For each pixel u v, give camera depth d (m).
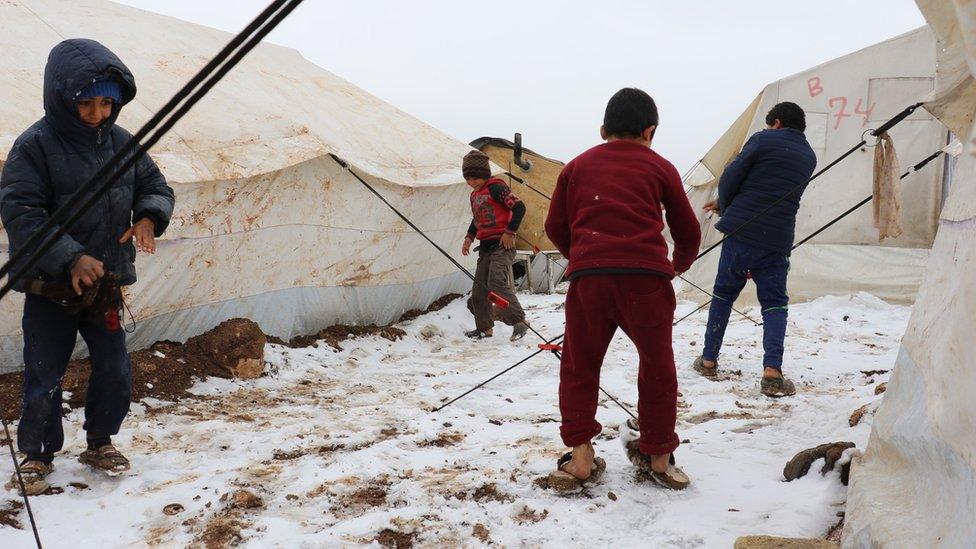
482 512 3.15
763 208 5.33
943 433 2.05
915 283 9.20
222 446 4.09
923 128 9.28
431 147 8.38
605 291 3.26
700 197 10.44
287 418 4.69
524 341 7.57
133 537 2.97
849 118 9.52
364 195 7.17
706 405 4.95
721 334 5.76
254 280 6.37
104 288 3.34
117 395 3.56
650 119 3.46
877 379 5.58
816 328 8.13
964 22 1.83
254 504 3.27
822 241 9.72
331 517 3.17
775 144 5.34
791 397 5.16
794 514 3.02
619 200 3.29
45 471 3.49
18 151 3.27
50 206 3.34
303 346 6.66
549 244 12.16
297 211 6.59
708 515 3.11
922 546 1.98
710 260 10.30
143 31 6.71
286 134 6.37
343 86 8.64
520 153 12.14
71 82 3.21
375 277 7.61
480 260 7.64
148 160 3.67
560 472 3.39
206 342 5.61
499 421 4.66
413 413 4.77
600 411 4.75
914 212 9.36
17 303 4.88
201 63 6.70
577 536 2.94
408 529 2.98
